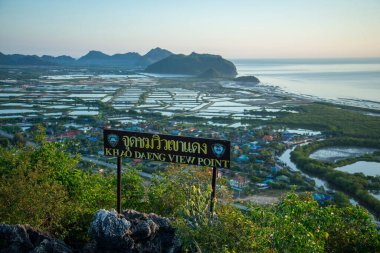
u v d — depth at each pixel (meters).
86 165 104.31
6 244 19.42
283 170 106.62
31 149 34.72
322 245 16.98
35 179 26.05
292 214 17.72
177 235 19.22
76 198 29.62
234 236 17.75
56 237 23.77
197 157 23.44
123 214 22.00
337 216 19.64
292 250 15.89
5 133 157.12
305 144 146.38
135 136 24.30
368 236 18.89
